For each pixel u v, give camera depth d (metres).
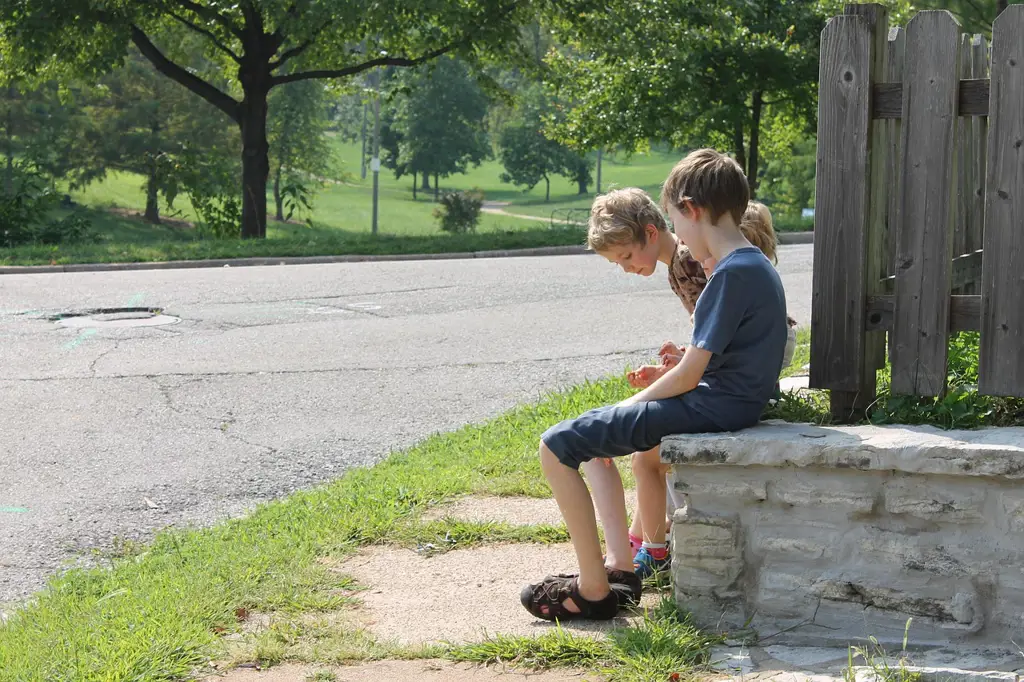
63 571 4.66
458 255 20.03
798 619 3.27
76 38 23.19
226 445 6.71
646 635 3.20
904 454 3.09
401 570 4.11
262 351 9.60
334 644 3.34
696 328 3.29
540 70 25.64
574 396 7.03
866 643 3.18
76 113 44.56
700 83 26.97
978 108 3.40
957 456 3.04
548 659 3.17
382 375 8.57
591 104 29.00
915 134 3.44
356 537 4.52
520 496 5.05
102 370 8.86
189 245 20.00
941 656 3.05
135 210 52.59
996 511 3.07
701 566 3.33
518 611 3.63
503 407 7.46
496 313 11.61
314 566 4.12
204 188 26.98
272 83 24.86
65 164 45.97
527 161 86.19
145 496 5.73
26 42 22.03
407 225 55.50
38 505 5.61
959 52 3.38
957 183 3.89
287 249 19.45
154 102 44.97
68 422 7.30
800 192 50.28
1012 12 3.29
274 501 5.39
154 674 3.18
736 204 3.35
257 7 22.38
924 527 3.15
